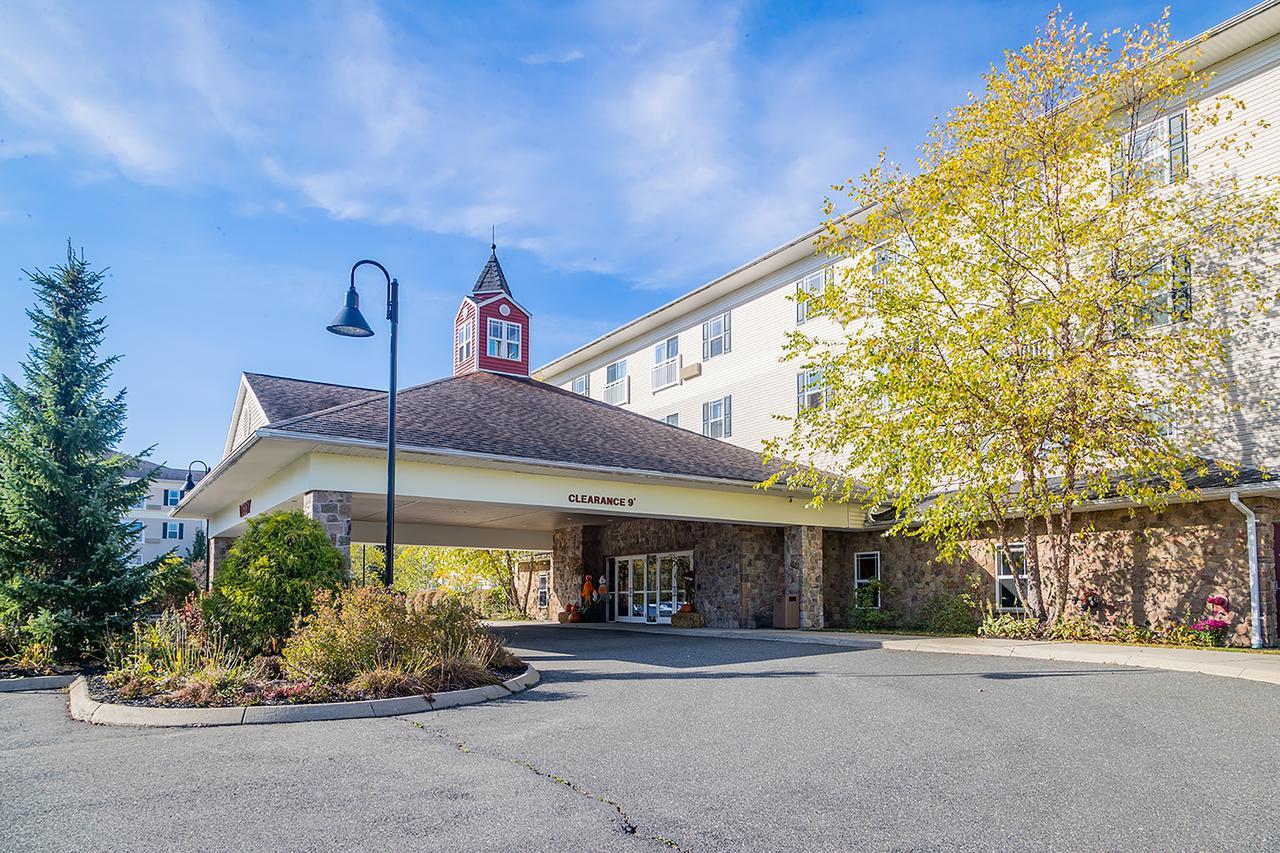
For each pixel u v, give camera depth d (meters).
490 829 4.91
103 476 15.44
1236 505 14.59
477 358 25.00
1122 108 17.02
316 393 19.97
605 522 27.42
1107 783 5.87
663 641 18.41
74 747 7.25
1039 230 16.05
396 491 15.08
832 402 17.27
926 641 15.71
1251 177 16.22
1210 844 4.66
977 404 15.32
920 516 18.45
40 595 14.05
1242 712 8.26
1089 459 17.06
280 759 6.64
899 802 5.45
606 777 6.06
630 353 34.84
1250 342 15.92
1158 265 16.50
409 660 10.18
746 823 5.03
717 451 21.83
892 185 17.30
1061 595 16.48
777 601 21.12
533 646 17.50
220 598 11.98
